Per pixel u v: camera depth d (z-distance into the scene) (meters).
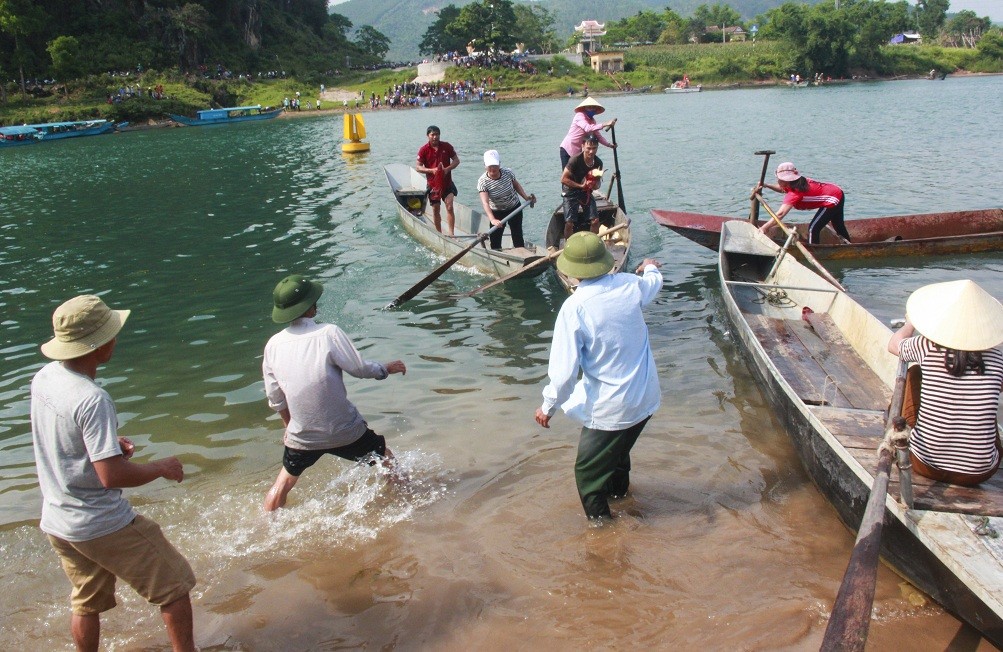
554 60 92.69
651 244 11.68
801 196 9.88
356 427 4.72
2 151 42.19
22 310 9.88
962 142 22.72
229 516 4.84
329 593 4.08
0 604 4.10
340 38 116.25
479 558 4.32
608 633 3.69
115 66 75.88
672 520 4.60
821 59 93.69
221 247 13.13
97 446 3.08
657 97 72.56
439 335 8.08
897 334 4.37
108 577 3.40
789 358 6.48
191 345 8.16
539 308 8.80
